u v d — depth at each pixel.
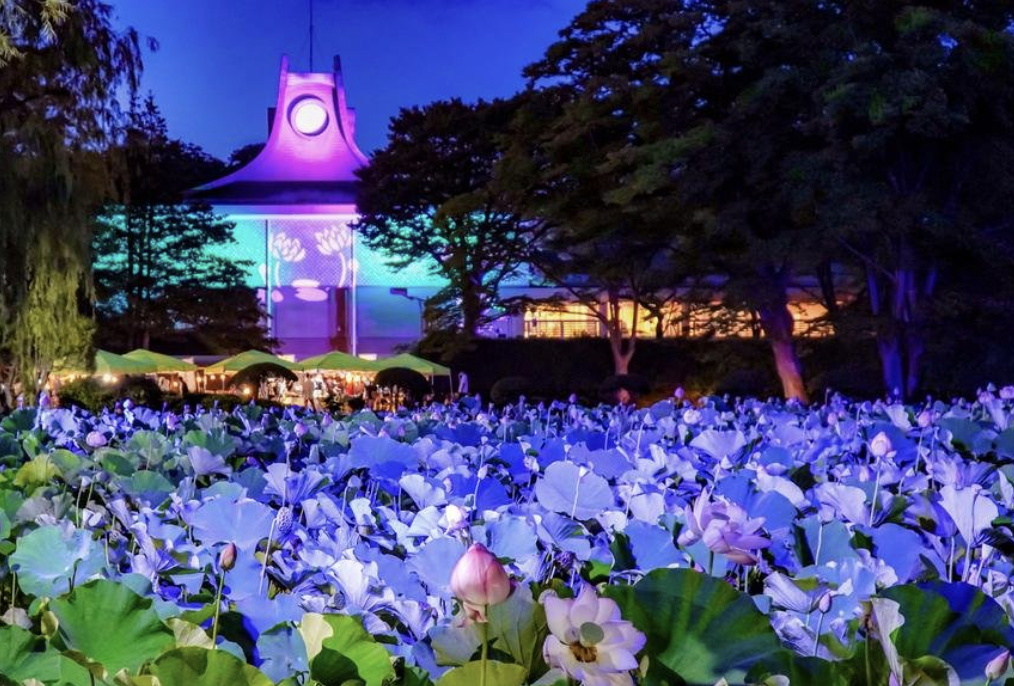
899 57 20.86
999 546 2.44
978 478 3.00
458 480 2.88
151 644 1.37
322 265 50.44
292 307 51.00
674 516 2.21
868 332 23.62
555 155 27.34
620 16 25.53
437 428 4.99
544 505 2.50
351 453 3.45
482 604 1.14
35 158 16.81
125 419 5.67
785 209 23.75
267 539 2.17
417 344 37.00
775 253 22.50
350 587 1.66
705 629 1.36
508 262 36.66
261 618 1.56
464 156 37.38
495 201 32.69
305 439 4.85
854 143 20.50
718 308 27.17
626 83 24.84
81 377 22.80
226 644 1.42
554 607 1.06
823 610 1.49
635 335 35.56
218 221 40.28
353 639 1.29
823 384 25.66
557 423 6.22
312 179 55.09
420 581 1.84
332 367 28.58
